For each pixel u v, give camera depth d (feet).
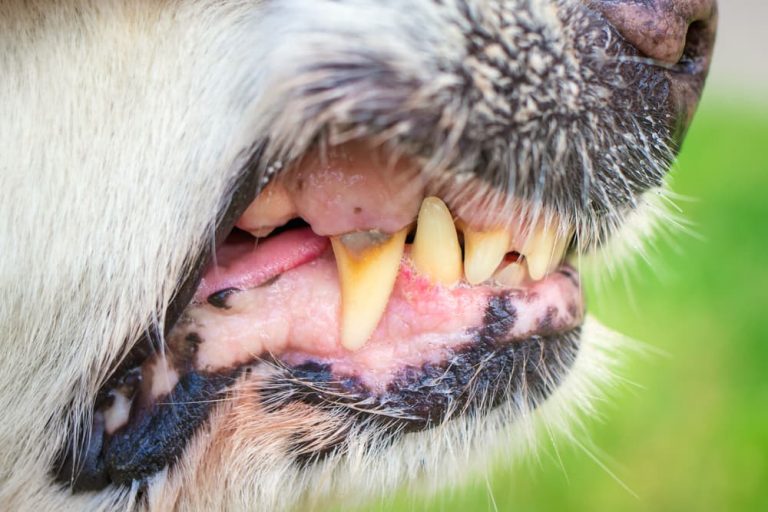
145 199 1.62
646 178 1.69
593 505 2.51
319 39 1.61
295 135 1.62
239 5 1.62
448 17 1.62
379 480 1.69
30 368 1.62
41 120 1.60
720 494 2.59
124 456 1.64
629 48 1.66
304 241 1.69
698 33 1.70
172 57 1.62
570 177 1.66
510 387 1.72
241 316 1.67
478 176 1.64
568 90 1.64
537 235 1.70
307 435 1.67
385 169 1.65
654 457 2.66
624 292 3.05
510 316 1.71
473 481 1.93
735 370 2.95
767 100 5.67
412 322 1.70
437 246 1.69
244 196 1.64
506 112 1.63
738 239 3.58
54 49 1.60
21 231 1.60
